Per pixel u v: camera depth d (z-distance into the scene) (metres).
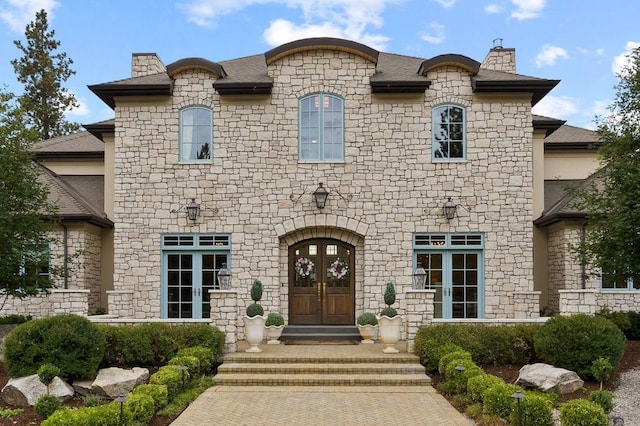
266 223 18.52
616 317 17.00
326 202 18.48
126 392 12.17
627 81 14.89
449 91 18.69
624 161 14.58
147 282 18.44
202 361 13.62
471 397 11.38
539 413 9.70
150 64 21.50
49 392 11.72
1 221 14.98
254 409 11.28
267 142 18.69
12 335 12.70
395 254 18.38
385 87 18.36
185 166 18.66
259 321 15.19
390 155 18.56
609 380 13.02
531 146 18.53
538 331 13.80
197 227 18.55
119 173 18.67
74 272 18.91
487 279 18.28
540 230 20.66
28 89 38.88
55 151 22.66
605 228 14.79
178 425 10.25
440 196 18.48
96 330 13.19
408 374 13.72
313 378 13.26
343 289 18.67
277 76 18.80
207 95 18.80
